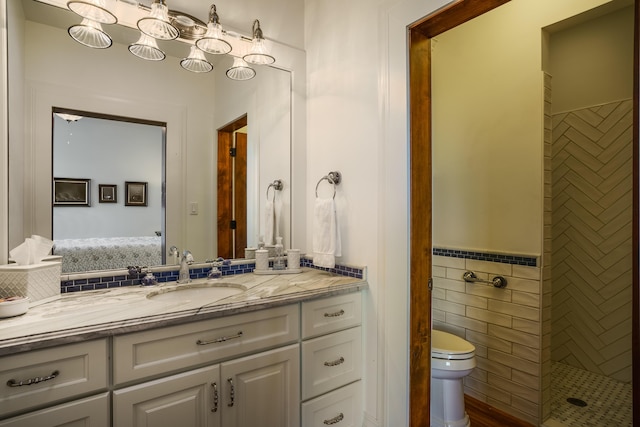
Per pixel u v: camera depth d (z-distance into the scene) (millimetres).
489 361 2080
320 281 1660
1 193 1224
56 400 929
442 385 1817
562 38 2518
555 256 2594
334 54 1901
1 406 859
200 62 1769
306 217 2127
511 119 2021
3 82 1233
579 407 2010
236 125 1889
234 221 1883
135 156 1591
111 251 1517
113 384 1016
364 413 1684
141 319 1056
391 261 1566
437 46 2426
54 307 1167
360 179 1731
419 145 1543
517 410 1938
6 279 1152
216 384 1208
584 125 2434
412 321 1517
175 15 1649
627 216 2279
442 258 2354
